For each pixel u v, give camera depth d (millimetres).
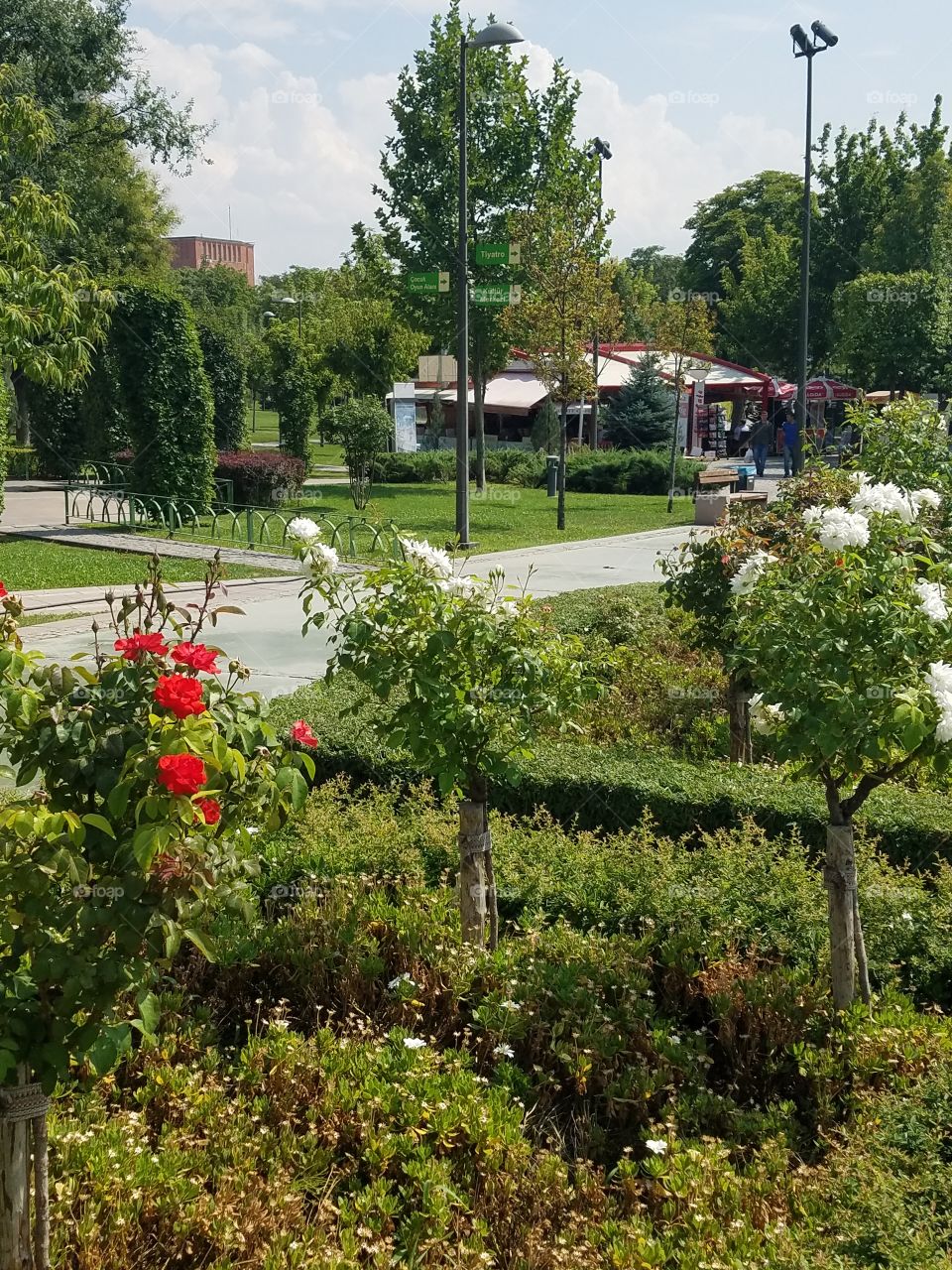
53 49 32594
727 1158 4160
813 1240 3375
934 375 35875
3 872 2934
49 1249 3258
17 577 17359
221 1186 3730
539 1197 3812
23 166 31297
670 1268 3482
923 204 39469
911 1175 3539
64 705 3193
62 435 36719
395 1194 3910
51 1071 2996
